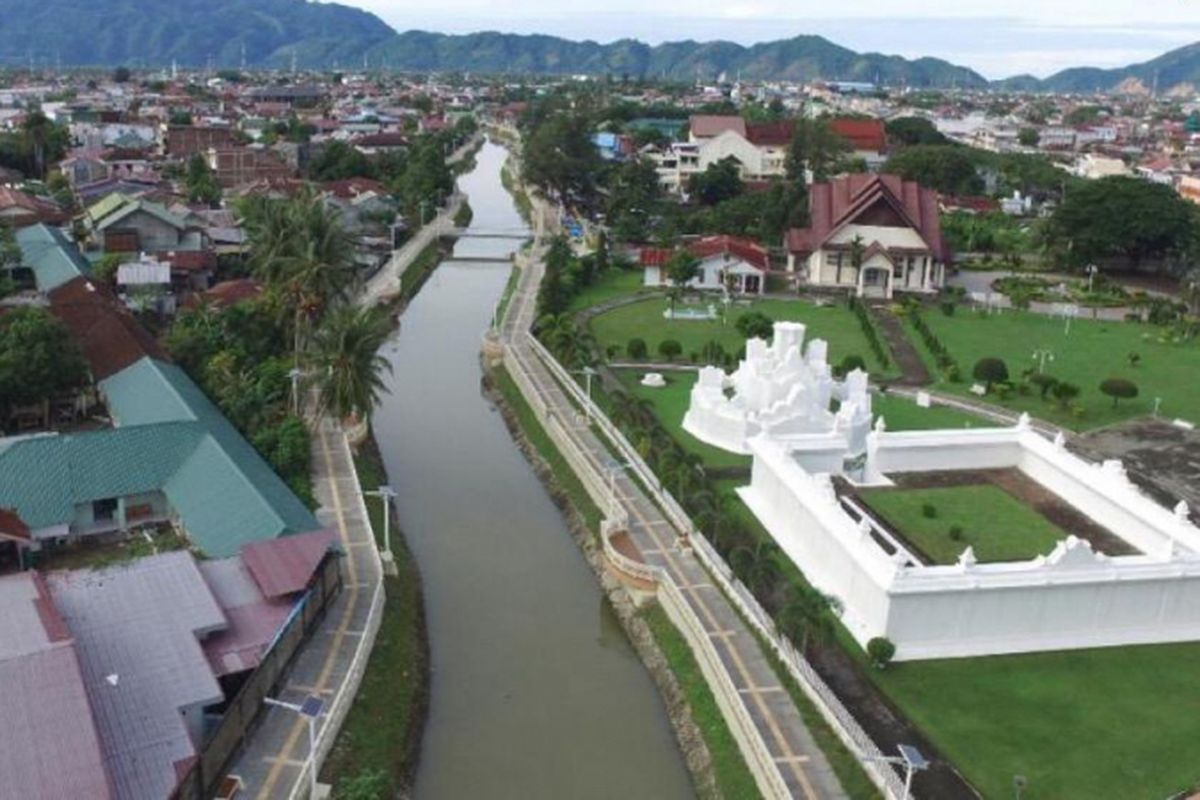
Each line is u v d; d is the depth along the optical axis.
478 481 84.81
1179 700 53.03
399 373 113.25
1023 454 77.56
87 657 45.16
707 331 123.44
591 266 147.25
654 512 73.19
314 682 51.34
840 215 151.75
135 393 79.44
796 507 67.31
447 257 174.25
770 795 46.25
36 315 81.31
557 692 57.16
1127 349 120.81
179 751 41.25
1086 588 57.00
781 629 54.66
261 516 60.41
